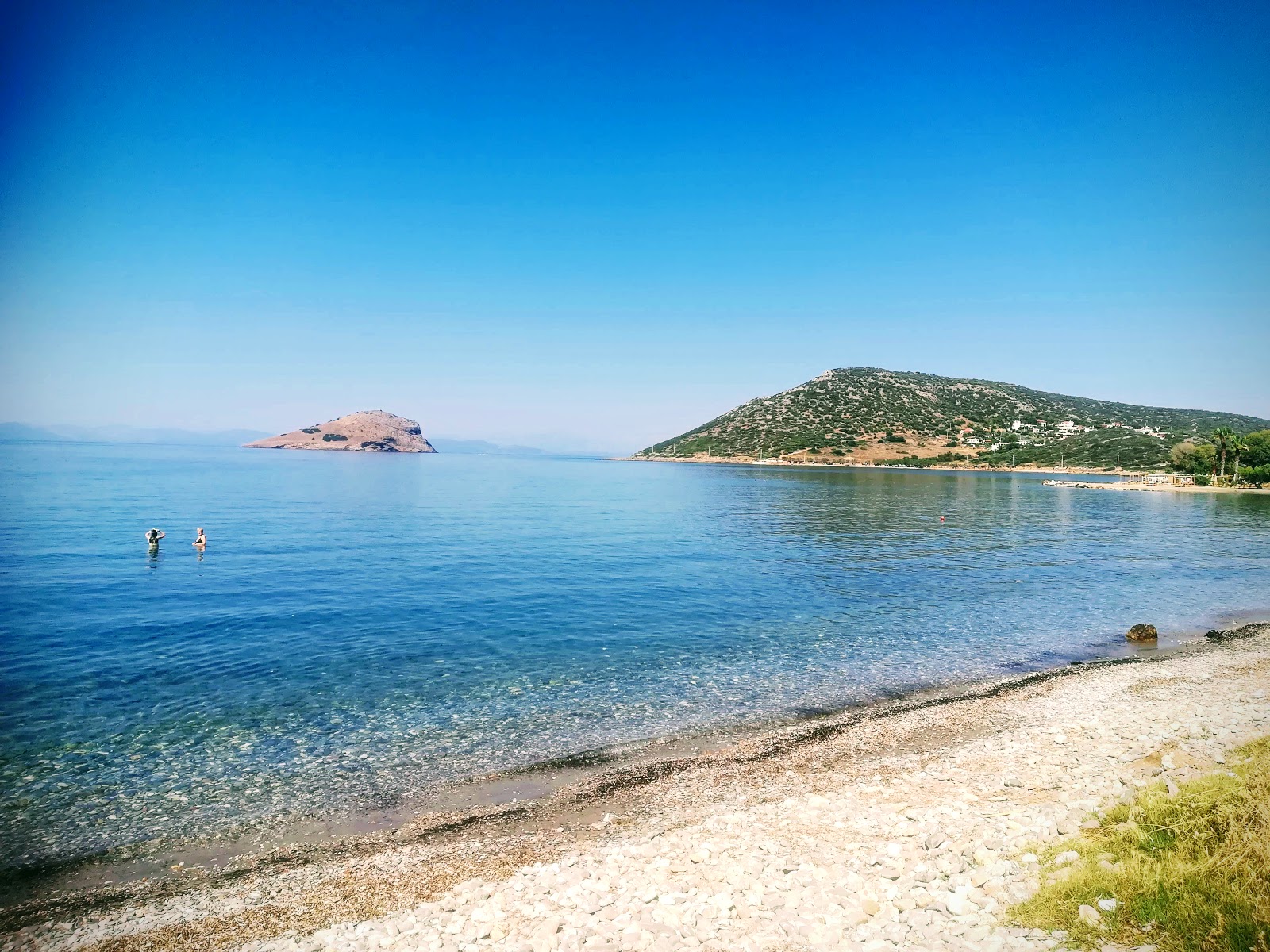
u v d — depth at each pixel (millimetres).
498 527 56781
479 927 8477
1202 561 43594
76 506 65000
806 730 16109
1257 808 8688
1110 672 20188
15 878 10102
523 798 12719
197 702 17125
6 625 23703
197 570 34594
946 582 35750
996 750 14469
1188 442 150250
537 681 19359
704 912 8578
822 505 85438
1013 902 8203
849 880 9148
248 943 8547
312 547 43281
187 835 11336
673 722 16562
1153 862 8211
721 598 30703
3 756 13984
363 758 14320
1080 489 128875
